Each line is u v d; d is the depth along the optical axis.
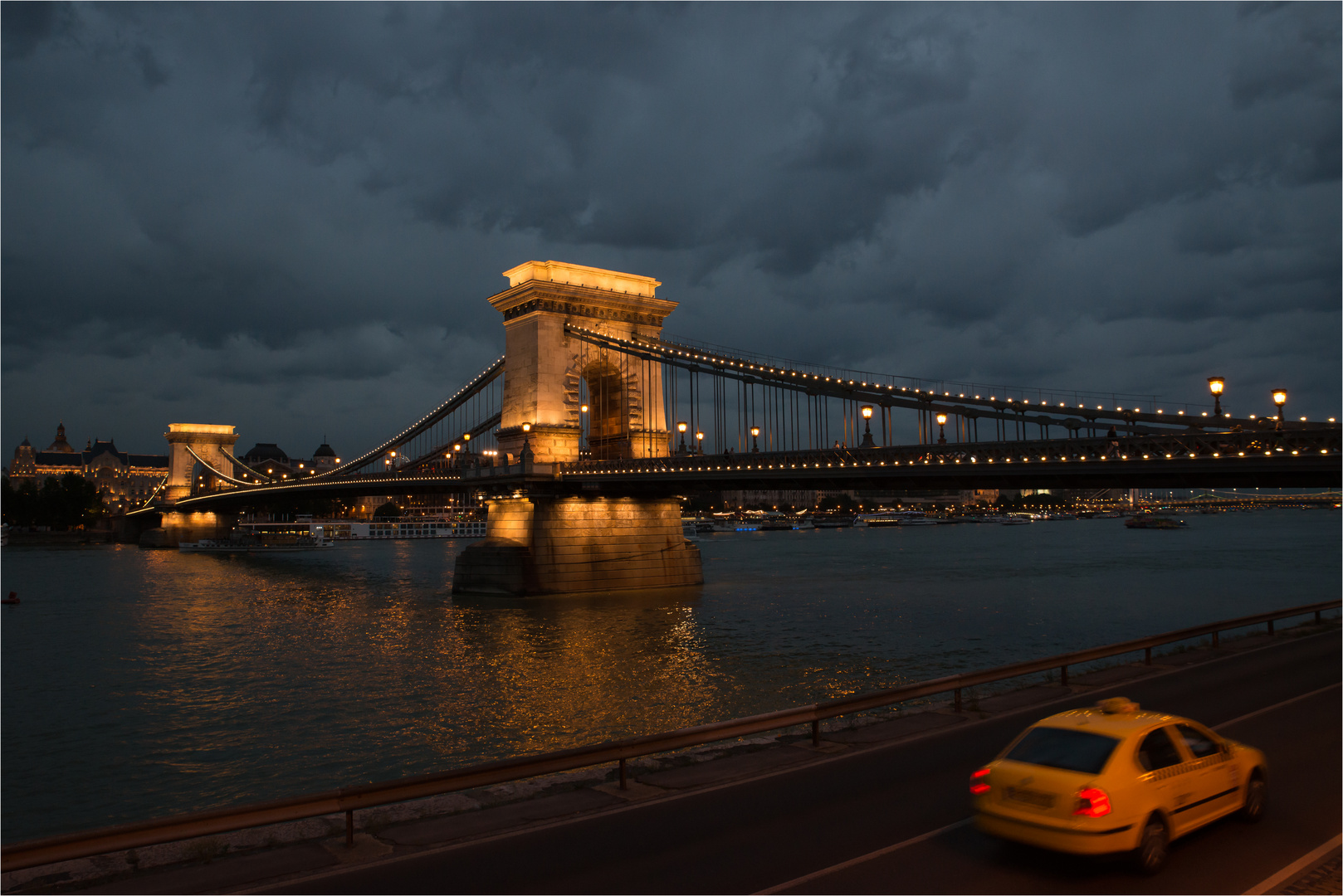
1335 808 13.55
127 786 26.98
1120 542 175.50
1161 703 21.59
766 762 17.70
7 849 10.78
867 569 102.44
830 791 15.38
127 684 41.59
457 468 89.44
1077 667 38.34
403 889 11.47
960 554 134.62
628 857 12.41
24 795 26.22
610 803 15.22
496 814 14.73
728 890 11.05
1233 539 182.38
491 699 36.31
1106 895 10.57
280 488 140.88
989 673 22.39
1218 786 12.30
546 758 15.05
